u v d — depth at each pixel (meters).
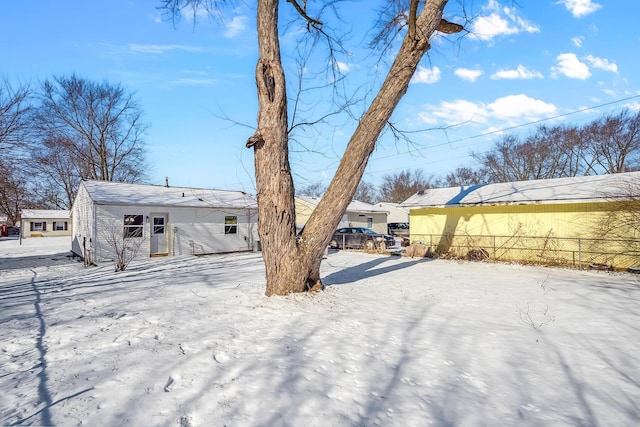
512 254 15.07
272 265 7.18
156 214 16.89
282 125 7.09
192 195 19.45
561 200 13.30
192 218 18.05
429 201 17.67
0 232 49.81
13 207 22.92
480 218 16.06
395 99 6.90
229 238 19.48
